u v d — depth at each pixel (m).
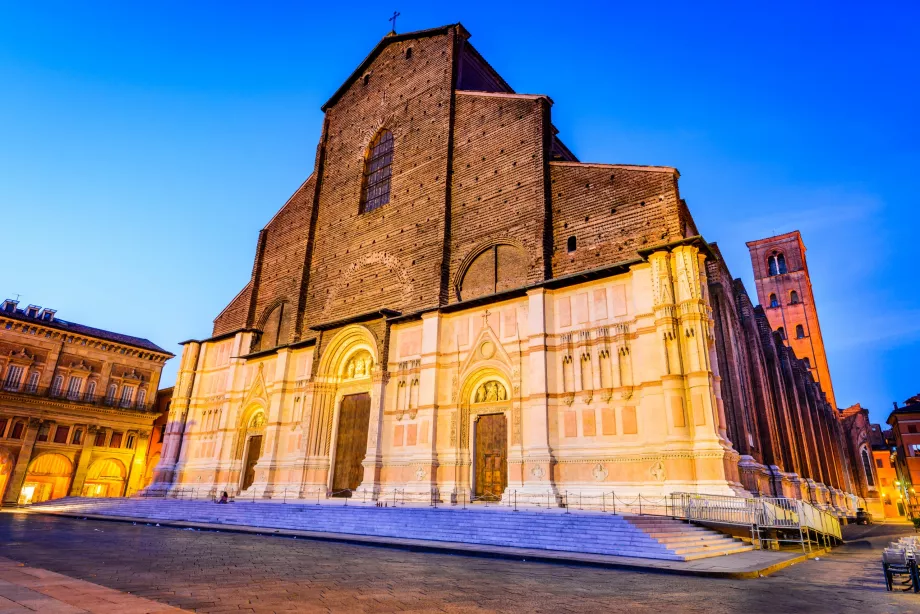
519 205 31.58
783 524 19.61
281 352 40.25
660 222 26.14
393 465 30.91
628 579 12.70
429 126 39.00
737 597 10.56
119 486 60.22
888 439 91.44
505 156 33.69
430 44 41.84
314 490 34.22
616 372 25.19
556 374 27.08
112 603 7.88
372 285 37.78
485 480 28.27
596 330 26.30
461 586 11.16
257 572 12.13
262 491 35.81
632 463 23.56
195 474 42.38
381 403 32.62
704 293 24.41
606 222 28.16
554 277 29.02
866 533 35.31
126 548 16.53
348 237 41.56
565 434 25.89
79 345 58.88
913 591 11.53
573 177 30.42
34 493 54.03
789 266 93.38
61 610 7.15
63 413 56.38
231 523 28.52
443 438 29.75
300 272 43.59
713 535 19.39
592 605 9.50
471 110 37.16
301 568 13.01
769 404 34.06
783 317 91.12
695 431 22.05
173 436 44.62
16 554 14.25
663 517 20.11
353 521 24.48
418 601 9.43
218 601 8.80
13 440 52.66
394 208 38.81
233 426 41.94
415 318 33.16
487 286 31.61
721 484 20.75
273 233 48.94
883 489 85.25
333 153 46.84
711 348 23.53
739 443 25.19
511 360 28.52
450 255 34.06
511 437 27.23
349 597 9.59
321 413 36.31
